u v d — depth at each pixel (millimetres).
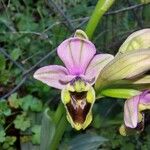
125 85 87
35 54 126
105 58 83
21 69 125
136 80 85
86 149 112
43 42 134
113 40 136
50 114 97
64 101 82
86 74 84
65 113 93
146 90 82
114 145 136
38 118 126
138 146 139
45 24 138
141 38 86
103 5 84
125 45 86
